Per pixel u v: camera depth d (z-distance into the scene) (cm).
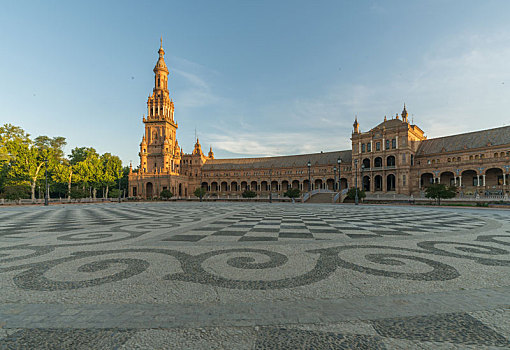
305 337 301
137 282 480
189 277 508
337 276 514
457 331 313
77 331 312
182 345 283
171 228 1219
